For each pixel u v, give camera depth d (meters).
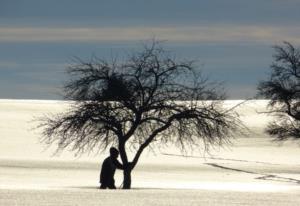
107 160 91.62
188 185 112.75
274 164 177.88
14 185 97.69
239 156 198.00
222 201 65.69
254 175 148.00
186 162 173.50
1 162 155.75
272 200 68.06
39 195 68.62
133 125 102.12
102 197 67.81
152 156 186.38
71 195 69.50
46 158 171.50
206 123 101.88
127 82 101.69
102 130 101.44
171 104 102.12
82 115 100.62
